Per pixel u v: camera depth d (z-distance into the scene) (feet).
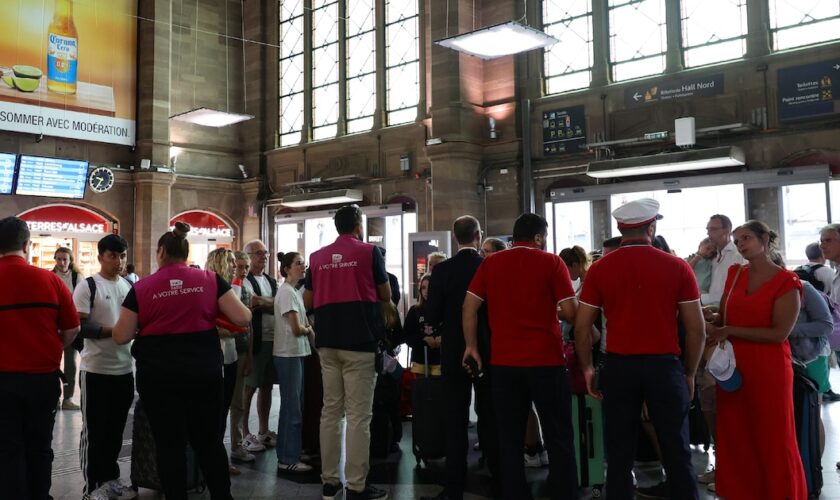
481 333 14.87
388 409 19.93
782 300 12.98
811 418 14.83
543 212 47.75
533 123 48.21
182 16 62.90
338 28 60.44
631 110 43.60
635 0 44.32
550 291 13.46
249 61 66.90
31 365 12.73
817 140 36.88
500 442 13.51
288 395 18.42
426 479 17.46
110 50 58.44
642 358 11.82
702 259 19.13
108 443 15.87
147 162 58.65
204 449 13.16
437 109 49.70
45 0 54.34
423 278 21.47
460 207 48.62
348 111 59.98
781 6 38.83
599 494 15.83
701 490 15.84
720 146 39.60
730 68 39.73
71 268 28.17
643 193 41.19
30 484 12.81
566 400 13.23
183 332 12.97
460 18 49.19
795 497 12.78
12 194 52.26
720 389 13.79
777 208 36.27
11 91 52.26
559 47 47.83
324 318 15.65
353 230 16.35
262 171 65.26
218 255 17.92
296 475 17.90
